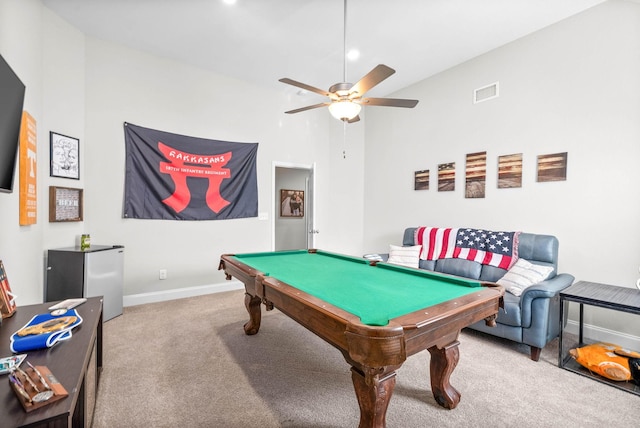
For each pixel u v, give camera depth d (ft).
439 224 13.64
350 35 10.65
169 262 12.46
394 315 4.26
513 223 11.08
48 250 9.20
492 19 9.73
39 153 8.73
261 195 15.06
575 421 5.40
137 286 11.75
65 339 4.08
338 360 7.55
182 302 12.14
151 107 11.95
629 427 5.26
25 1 7.79
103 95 10.91
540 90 10.32
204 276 13.35
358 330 3.66
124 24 10.02
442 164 13.44
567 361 7.62
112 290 10.18
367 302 4.95
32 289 8.20
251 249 14.70
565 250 9.77
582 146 9.39
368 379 3.97
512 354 8.02
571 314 9.52
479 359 7.73
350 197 17.46
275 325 9.82
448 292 5.60
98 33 10.55
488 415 5.53
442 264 11.69
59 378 3.16
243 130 14.40
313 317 4.71
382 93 15.79
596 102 9.11
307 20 9.75
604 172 8.96
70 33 9.92
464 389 6.37
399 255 12.58
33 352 3.72
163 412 5.56
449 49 11.57
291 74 13.71
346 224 17.46
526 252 9.88
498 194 11.50
